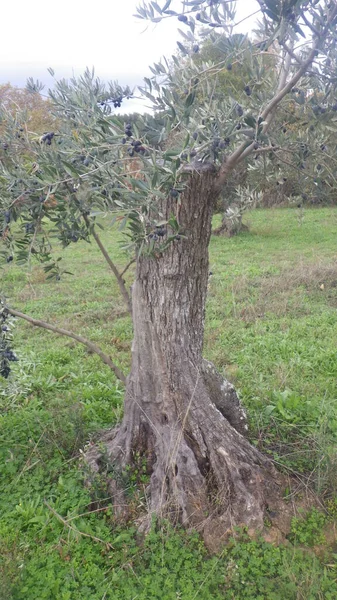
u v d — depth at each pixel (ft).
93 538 11.29
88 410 16.61
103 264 43.55
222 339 24.75
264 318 27.68
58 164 9.88
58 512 12.05
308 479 12.76
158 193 8.73
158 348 12.50
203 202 11.55
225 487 11.82
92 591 10.25
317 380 19.58
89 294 34.53
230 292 32.60
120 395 18.10
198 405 12.57
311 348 22.38
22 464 14.10
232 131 9.34
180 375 12.53
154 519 11.48
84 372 21.25
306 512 11.94
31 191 9.90
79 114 10.48
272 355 22.24
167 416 12.69
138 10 8.08
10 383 17.94
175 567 10.65
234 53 8.29
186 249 11.85
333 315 26.91
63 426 15.48
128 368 21.36
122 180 9.68
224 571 10.59
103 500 12.22
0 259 12.06
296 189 12.67
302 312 28.30
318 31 7.81
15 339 25.66
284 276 34.99
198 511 11.60
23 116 11.59
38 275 39.04
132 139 9.17
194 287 12.41
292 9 7.25
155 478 12.28
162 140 9.71
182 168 9.54
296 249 45.85
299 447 14.19
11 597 9.78
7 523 11.88
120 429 13.64
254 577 10.48
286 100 10.36
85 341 14.05
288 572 10.29
